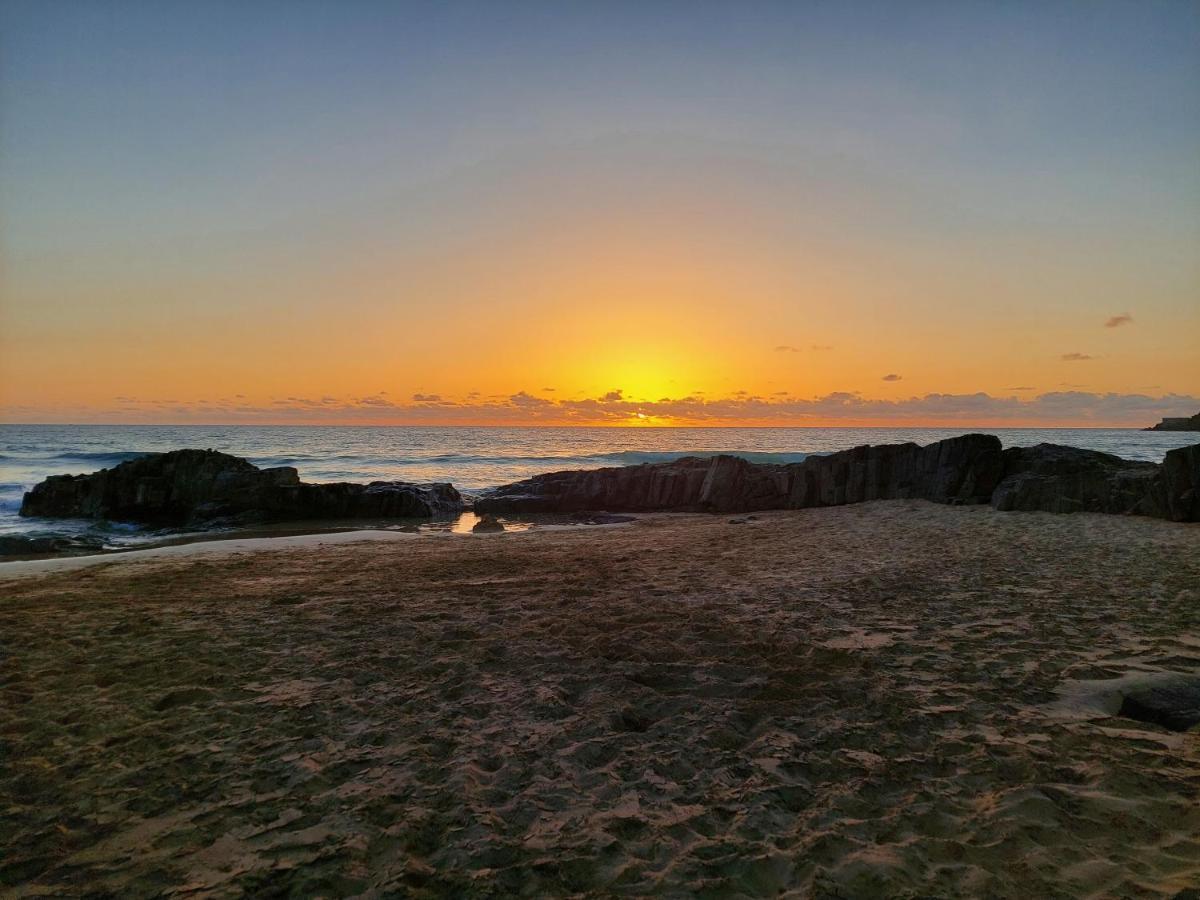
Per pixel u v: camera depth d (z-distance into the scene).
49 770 4.36
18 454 49.12
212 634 7.44
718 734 4.77
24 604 9.16
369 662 6.45
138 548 16.97
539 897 3.08
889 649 6.47
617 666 6.22
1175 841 3.33
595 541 15.33
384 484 25.44
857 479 21.98
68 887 3.19
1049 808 3.67
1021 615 7.51
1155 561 10.21
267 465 48.03
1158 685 5.25
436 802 3.92
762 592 9.00
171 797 4.02
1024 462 19.28
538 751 4.57
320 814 3.81
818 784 4.07
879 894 3.04
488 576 10.81
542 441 87.81
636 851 3.43
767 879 3.18
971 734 4.62
